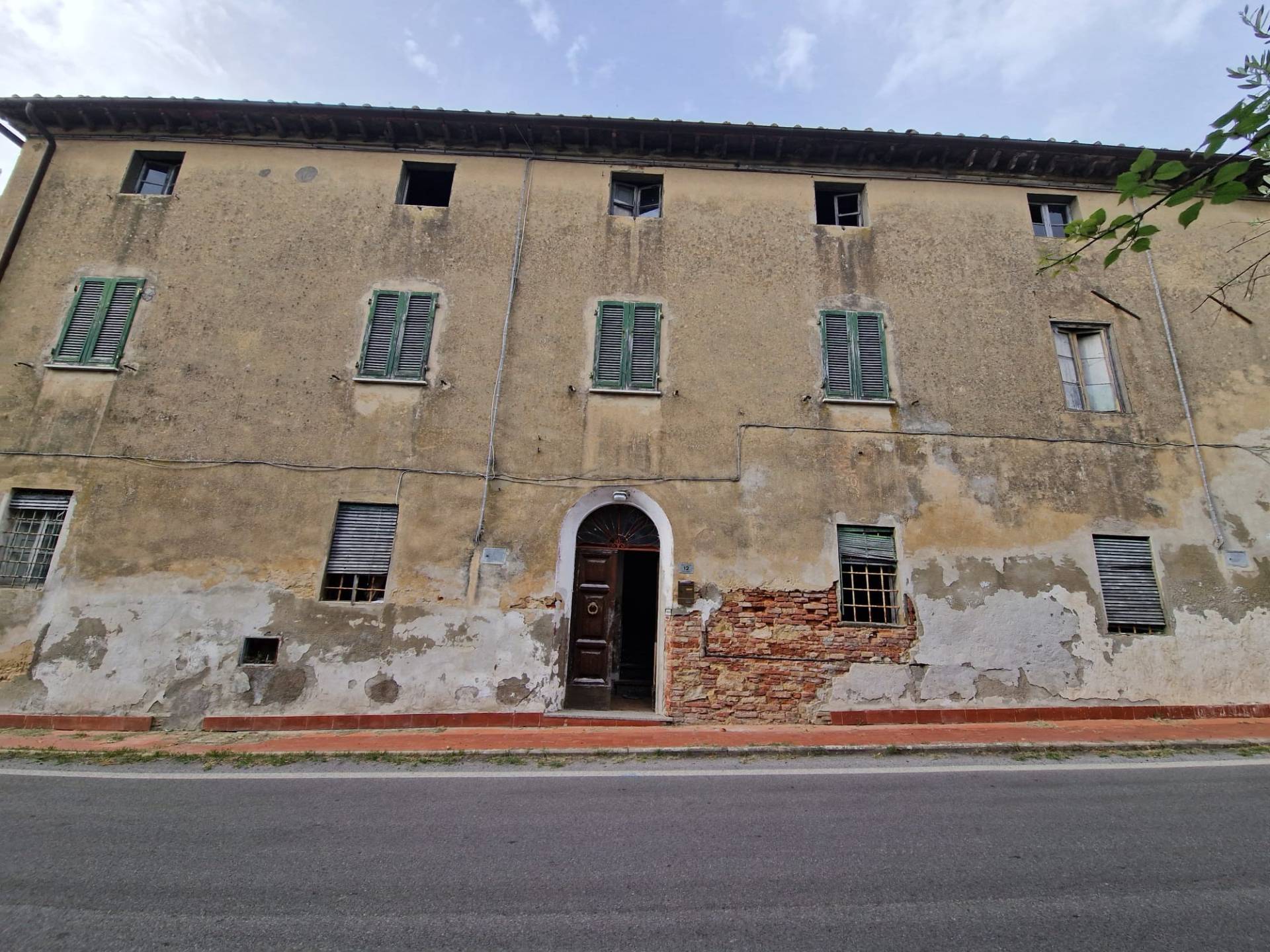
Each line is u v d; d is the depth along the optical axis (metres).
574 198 11.02
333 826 4.75
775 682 8.94
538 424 9.80
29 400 9.55
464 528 9.29
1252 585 9.65
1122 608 9.51
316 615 8.85
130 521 9.08
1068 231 3.37
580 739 7.59
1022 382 10.38
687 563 9.29
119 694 8.46
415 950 3.10
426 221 10.74
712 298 10.56
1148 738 7.66
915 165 11.46
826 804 5.29
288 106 10.67
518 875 3.93
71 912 3.43
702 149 11.29
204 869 4.00
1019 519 9.73
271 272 10.34
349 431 9.62
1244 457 10.23
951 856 4.23
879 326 10.52
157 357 9.81
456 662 8.80
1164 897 3.68
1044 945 3.18
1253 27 2.74
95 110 10.84
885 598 9.45
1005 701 8.99
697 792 5.61
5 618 8.62
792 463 9.80
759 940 3.21
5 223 10.41
